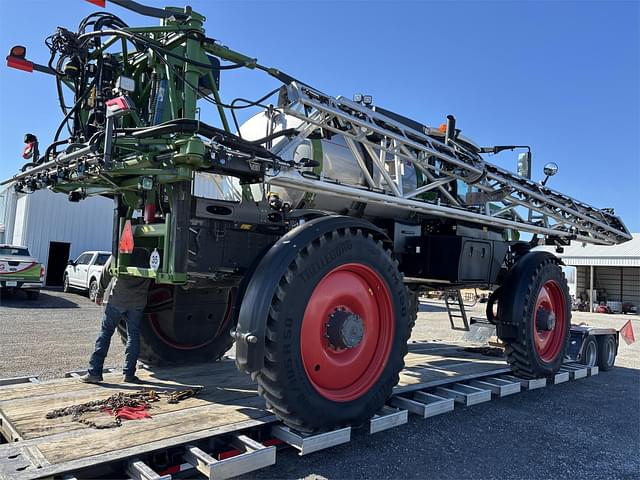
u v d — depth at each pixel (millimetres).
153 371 4336
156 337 4488
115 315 3885
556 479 3039
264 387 2857
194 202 3379
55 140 3727
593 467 3252
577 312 22500
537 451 3492
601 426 4152
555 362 5543
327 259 3121
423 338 9477
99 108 3500
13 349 6621
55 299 13547
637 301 23266
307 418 2969
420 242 5102
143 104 3971
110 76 3676
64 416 2967
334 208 4594
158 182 3271
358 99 3992
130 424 2887
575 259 22734
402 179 4793
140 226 3664
